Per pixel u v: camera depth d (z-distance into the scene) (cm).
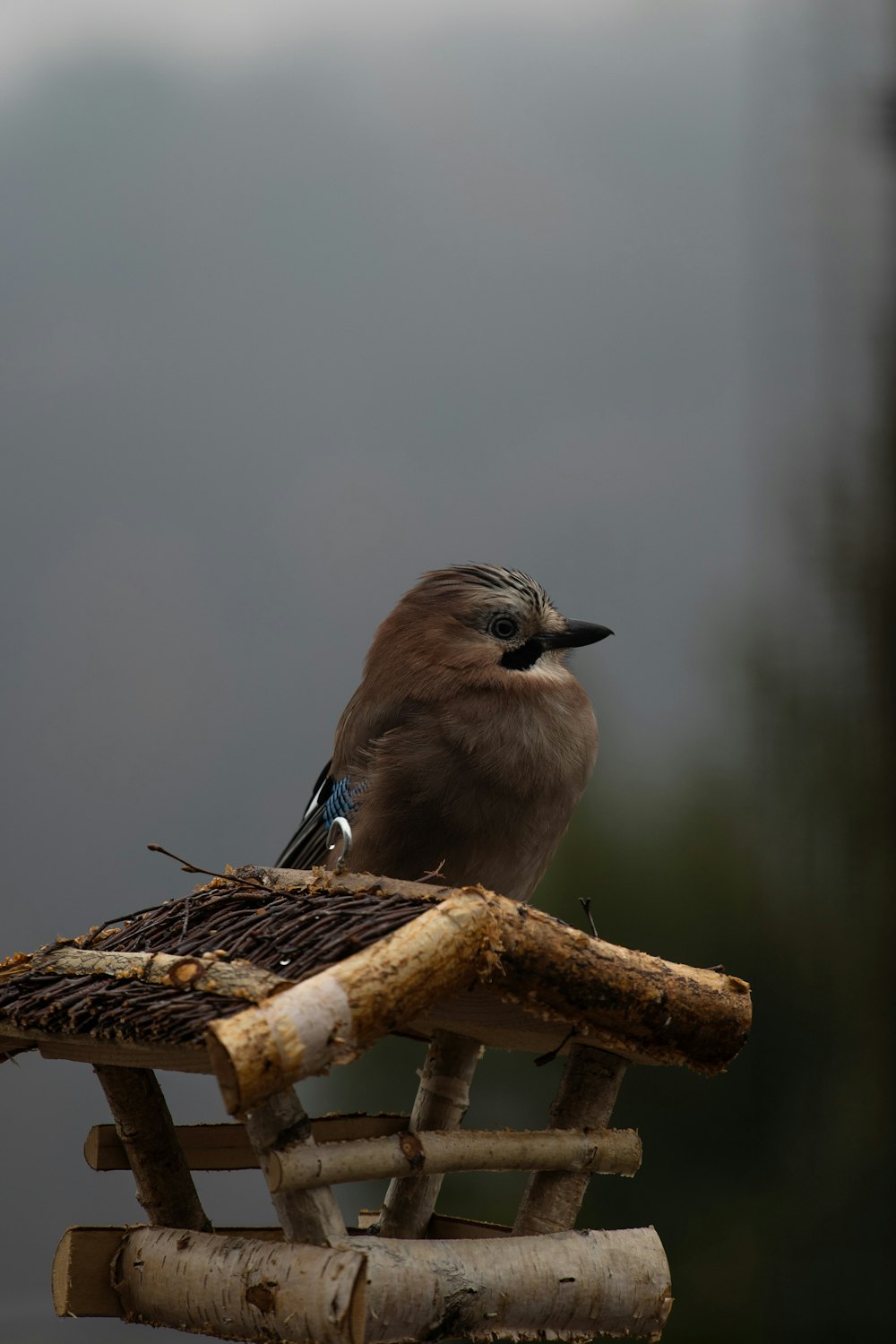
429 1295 435
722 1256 1334
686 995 489
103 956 471
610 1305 477
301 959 436
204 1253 462
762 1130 1348
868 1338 1243
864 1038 1254
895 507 1188
